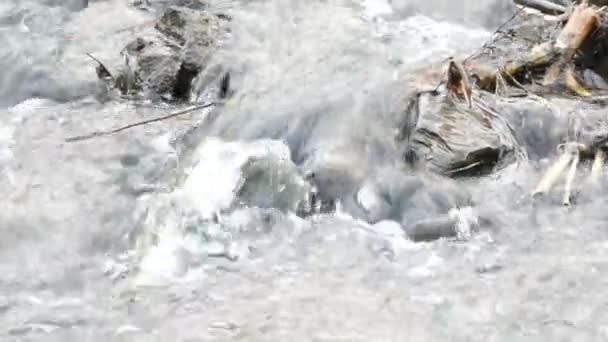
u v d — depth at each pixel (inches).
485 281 670.5
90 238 732.0
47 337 604.1
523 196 791.7
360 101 901.8
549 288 658.8
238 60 1032.8
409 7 1214.3
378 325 614.5
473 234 740.0
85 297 655.1
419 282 671.1
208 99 1025.5
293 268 692.1
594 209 772.0
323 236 741.3
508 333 605.0
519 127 879.7
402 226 762.2
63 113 1000.2
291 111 901.2
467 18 1205.7
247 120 911.7
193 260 704.4
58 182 814.5
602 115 904.3
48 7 1266.0
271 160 810.8
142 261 704.4
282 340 596.7
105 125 952.9
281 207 781.3
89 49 1162.0
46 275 681.6
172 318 624.7
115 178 823.1
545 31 1116.5
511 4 1214.3
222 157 828.6
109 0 1326.3
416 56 1047.6
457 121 848.9
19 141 906.1
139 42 1097.4
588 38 1016.2
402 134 863.1
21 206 769.6
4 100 1062.4
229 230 744.3
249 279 676.7
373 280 673.6
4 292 655.8
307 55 1039.6
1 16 1220.5
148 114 991.0
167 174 829.2
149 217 755.4
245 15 1156.5
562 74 995.9
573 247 715.4
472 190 797.9
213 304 642.2
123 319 624.7
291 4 1192.2
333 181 800.3
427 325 614.5
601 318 620.7
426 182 799.7
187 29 1095.6
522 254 708.0
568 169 831.1
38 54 1126.4
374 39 1096.8
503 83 971.9
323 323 616.7
